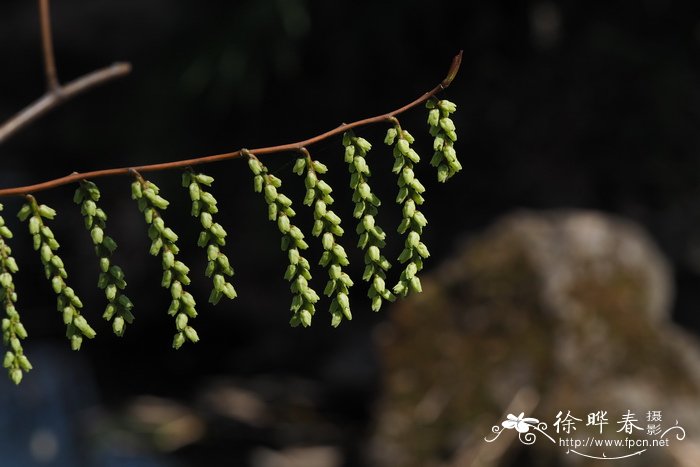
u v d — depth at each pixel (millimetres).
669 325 4891
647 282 4930
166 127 7980
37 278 8617
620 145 7637
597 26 7695
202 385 7965
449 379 4836
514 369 4707
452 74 1347
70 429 7059
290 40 7340
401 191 1377
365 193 1381
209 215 1400
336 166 7844
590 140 7691
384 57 7621
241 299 8156
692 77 7625
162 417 7383
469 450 4578
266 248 8023
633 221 7543
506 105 7746
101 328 8359
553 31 7738
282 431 7203
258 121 7941
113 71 2787
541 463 4383
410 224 1373
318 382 7711
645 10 7703
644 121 7598
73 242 8539
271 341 8109
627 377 4594
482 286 4973
